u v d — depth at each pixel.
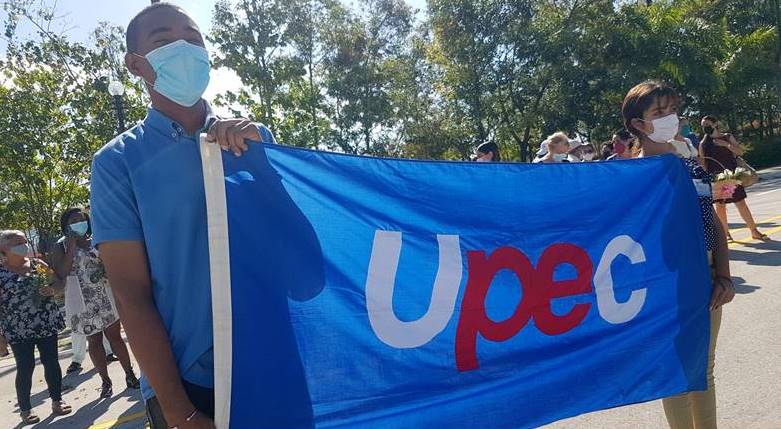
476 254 2.56
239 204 2.02
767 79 33.38
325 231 2.24
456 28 29.25
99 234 1.90
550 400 2.62
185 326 1.94
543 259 2.71
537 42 28.16
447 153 35.97
